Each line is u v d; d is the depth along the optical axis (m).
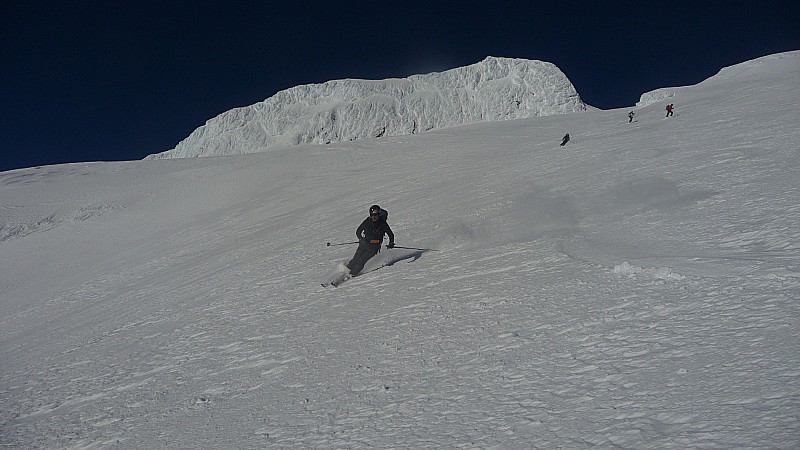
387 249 10.71
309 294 8.81
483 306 5.80
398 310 6.48
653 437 2.71
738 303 4.27
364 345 5.48
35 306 17.94
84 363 7.82
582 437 2.88
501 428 3.20
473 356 4.49
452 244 10.04
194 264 17.45
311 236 16.64
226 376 5.66
